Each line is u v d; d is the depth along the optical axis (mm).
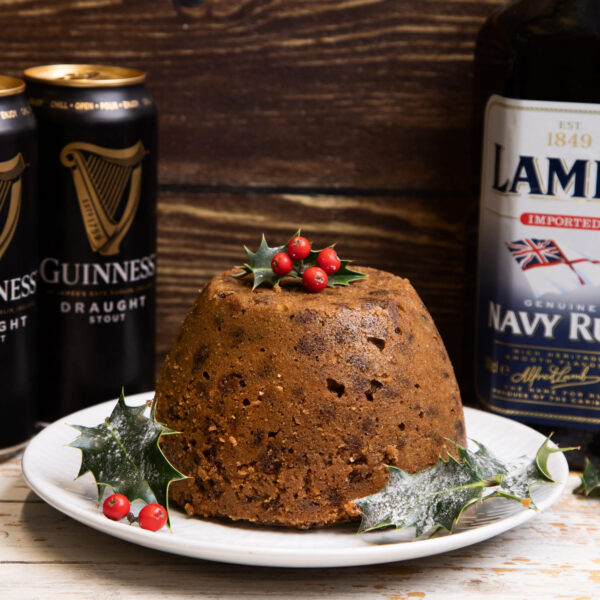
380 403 688
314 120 849
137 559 691
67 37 841
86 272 786
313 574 683
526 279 778
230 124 851
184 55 843
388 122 848
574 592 673
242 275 728
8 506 731
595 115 754
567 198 766
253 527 691
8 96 746
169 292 874
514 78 761
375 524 669
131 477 684
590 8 748
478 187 796
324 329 688
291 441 684
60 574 678
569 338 778
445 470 680
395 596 668
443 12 832
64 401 802
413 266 864
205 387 695
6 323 762
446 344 872
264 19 837
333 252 718
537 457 699
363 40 838
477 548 705
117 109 773
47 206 781
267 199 859
